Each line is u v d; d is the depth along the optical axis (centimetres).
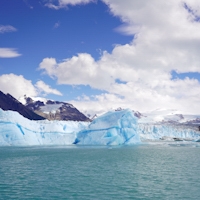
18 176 3139
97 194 2330
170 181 2858
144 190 2466
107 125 9144
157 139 14262
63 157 5212
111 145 8769
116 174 3278
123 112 9400
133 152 6450
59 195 2302
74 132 9738
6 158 5022
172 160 4834
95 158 5056
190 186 2623
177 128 17212
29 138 8500
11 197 2248
